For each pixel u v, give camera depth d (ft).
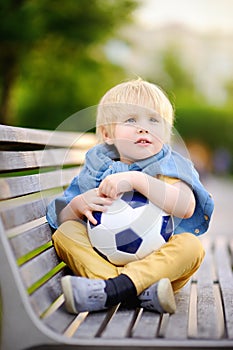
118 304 9.59
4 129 9.59
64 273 10.42
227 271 13.23
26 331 8.11
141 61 65.36
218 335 8.24
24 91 48.32
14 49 39.86
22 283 8.14
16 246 8.52
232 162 64.85
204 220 10.48
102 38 42.63
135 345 7.95
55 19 40.50
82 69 46.39
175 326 8.63
